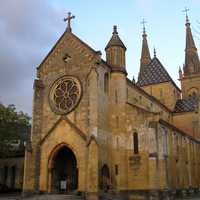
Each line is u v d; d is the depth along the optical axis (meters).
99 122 43.94
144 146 44.78
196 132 71.69
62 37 50.41
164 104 75.88
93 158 41.12
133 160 45.03
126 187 44.38
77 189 43.47
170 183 46.81
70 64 48.53
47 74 50.22
